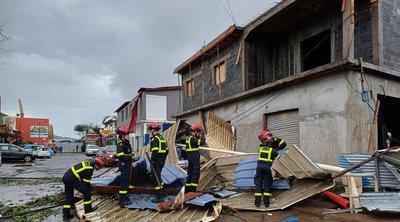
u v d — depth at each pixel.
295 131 11.71
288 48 15.16
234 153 10.86
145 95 31.91
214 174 9.76
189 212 6.67
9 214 7.81
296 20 14.10
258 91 13.16
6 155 28.14
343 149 9.54
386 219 6.13
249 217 6.75
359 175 7.25
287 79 11.46
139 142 31.64
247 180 8.36
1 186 13.43
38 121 57.78
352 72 9.77
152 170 7.54
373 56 10.76
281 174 7.85
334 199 7.57
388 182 7.21
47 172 19.78
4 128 40.78
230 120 15.61
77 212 7.50
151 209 7.02
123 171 7.47
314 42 14.51
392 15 11.26
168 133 12.22
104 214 6.95
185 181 8.42
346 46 10.12
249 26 15.02
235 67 16.11
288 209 7.27
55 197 10.04
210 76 18.72
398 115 13.31
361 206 6.62
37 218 7.39
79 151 65.00
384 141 12.31
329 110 10.10
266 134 7.50
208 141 15.41
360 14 11.36
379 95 10.54
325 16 13.12
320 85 10.51
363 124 9.85
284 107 12.05
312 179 7.38
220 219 6.56
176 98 32.78
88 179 7.12
